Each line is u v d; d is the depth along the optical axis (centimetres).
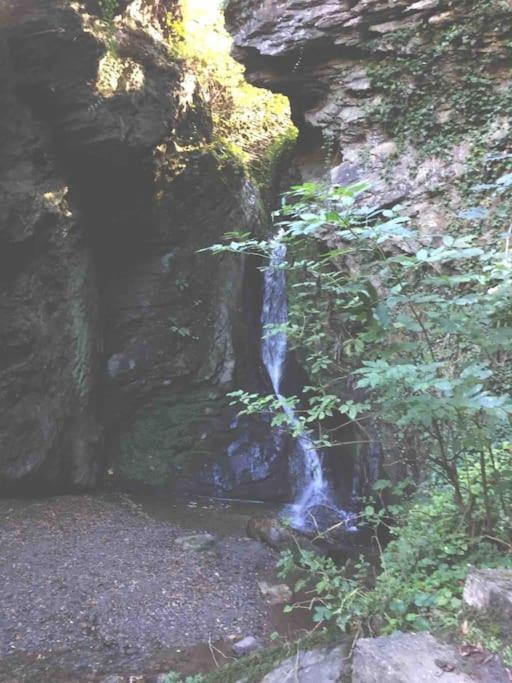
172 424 1034
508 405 215
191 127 1109
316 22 760
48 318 843
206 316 1095
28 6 761
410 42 714
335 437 947
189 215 1079
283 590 614
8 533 684
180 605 568
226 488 1000
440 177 686
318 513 898
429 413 232
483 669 194
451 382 217
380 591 289
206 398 1059
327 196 264
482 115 677
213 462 1020
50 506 802
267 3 796
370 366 238
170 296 1054
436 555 308
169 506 913
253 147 1312
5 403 789
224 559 692
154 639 510
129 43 926
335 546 719
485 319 248
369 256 300
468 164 666
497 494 284
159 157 988
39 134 817
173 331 1050
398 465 556
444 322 246
